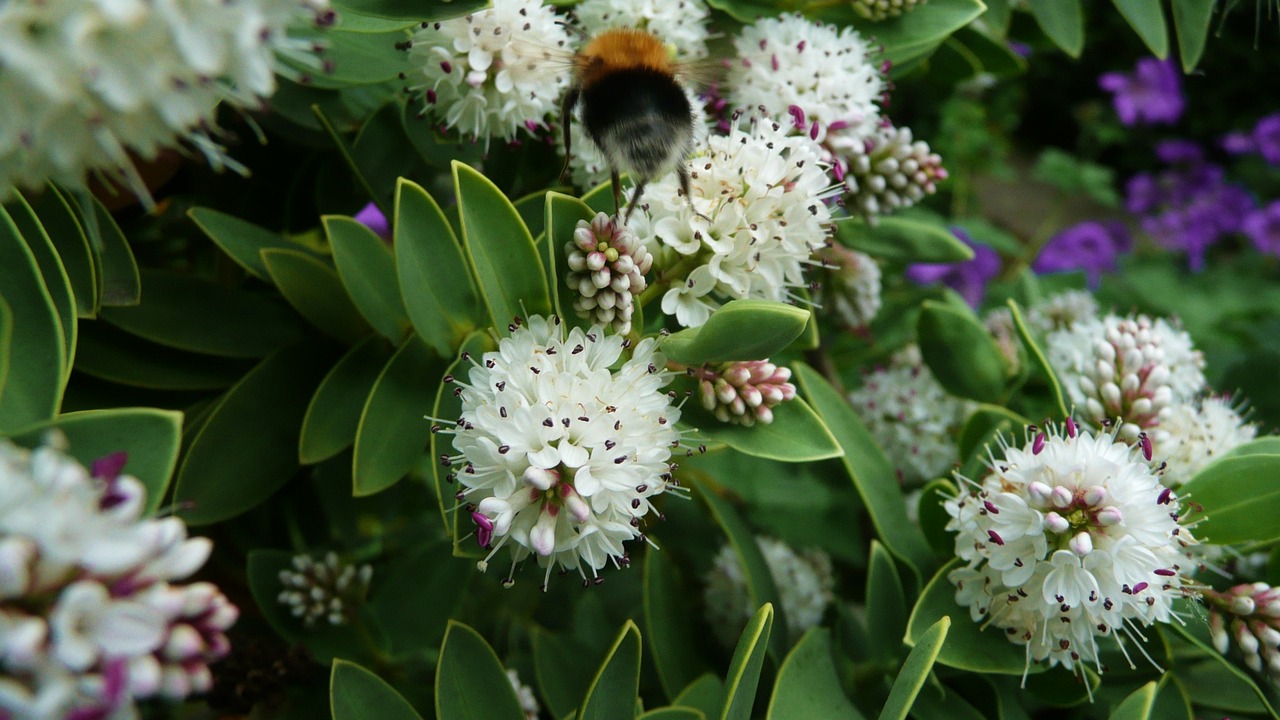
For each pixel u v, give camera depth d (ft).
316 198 0.61
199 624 0.40
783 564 0.67
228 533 0.61
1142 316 0.62
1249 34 1.76
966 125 1.36
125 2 0.38
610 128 0.52
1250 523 0.54
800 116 0.56
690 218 0.51
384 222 0.69
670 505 0.70
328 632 0.58
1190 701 0.56
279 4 0.41
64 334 0.46
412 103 0.57
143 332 0.54
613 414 0.48
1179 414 0.59
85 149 0.42
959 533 0.54
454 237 0.53
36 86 0.39
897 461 0.70
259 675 0.56
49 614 0.37
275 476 0.55
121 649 0.38
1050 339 0.68
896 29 0.63
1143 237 1.50
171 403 0.56
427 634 0.59
